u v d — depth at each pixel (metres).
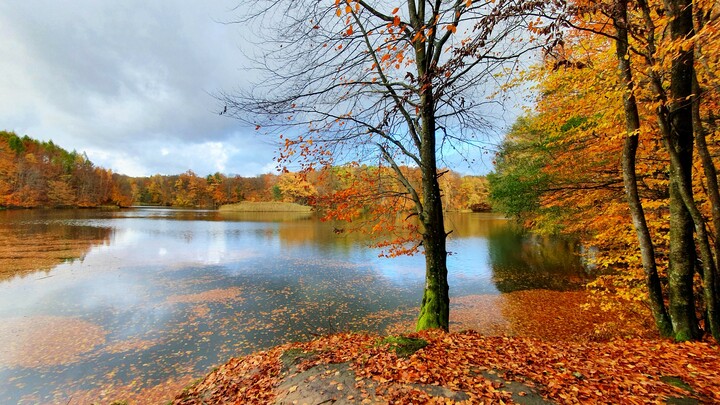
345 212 6.96
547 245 25.27
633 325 8.41
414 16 5.20
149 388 7.66
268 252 25.34
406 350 4.70
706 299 4.96
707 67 4.89
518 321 11.12
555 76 6.77
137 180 123.38
